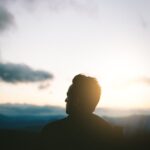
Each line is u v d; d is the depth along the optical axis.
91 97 1.34
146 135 4.48
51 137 1.31
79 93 1.34
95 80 1.38
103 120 1.37
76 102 1.34
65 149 1.29
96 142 1.30
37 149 1.33
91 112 1.37
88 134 1.31
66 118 1.35
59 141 1.30
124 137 1.32
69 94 1.36
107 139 1.30
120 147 1.29
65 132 1.31
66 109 1.37
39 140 1.33
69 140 1.30
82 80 1.35
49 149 1.30
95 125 1.33
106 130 1.33
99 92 1.38
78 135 1.30
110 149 1.30
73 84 1.37
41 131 1.35
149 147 4.19
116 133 1.32
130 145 1.31
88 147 1.29
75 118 1.34
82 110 1.34
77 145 1.29
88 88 1.34
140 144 4.08
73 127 1.32
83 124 1.32
